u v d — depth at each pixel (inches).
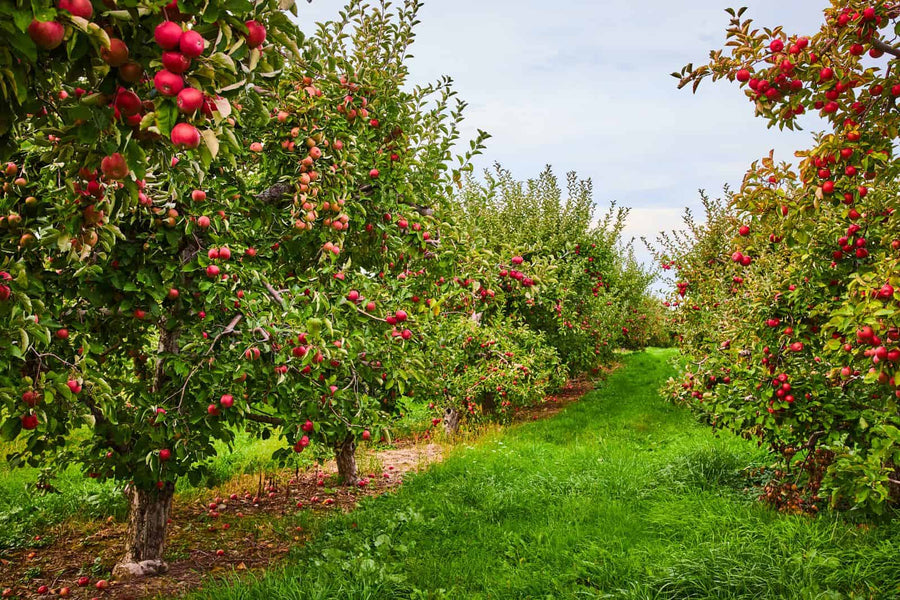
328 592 167.2
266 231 205.9
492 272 218.4
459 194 524.4
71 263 148.9
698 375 278.8
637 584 168.7
